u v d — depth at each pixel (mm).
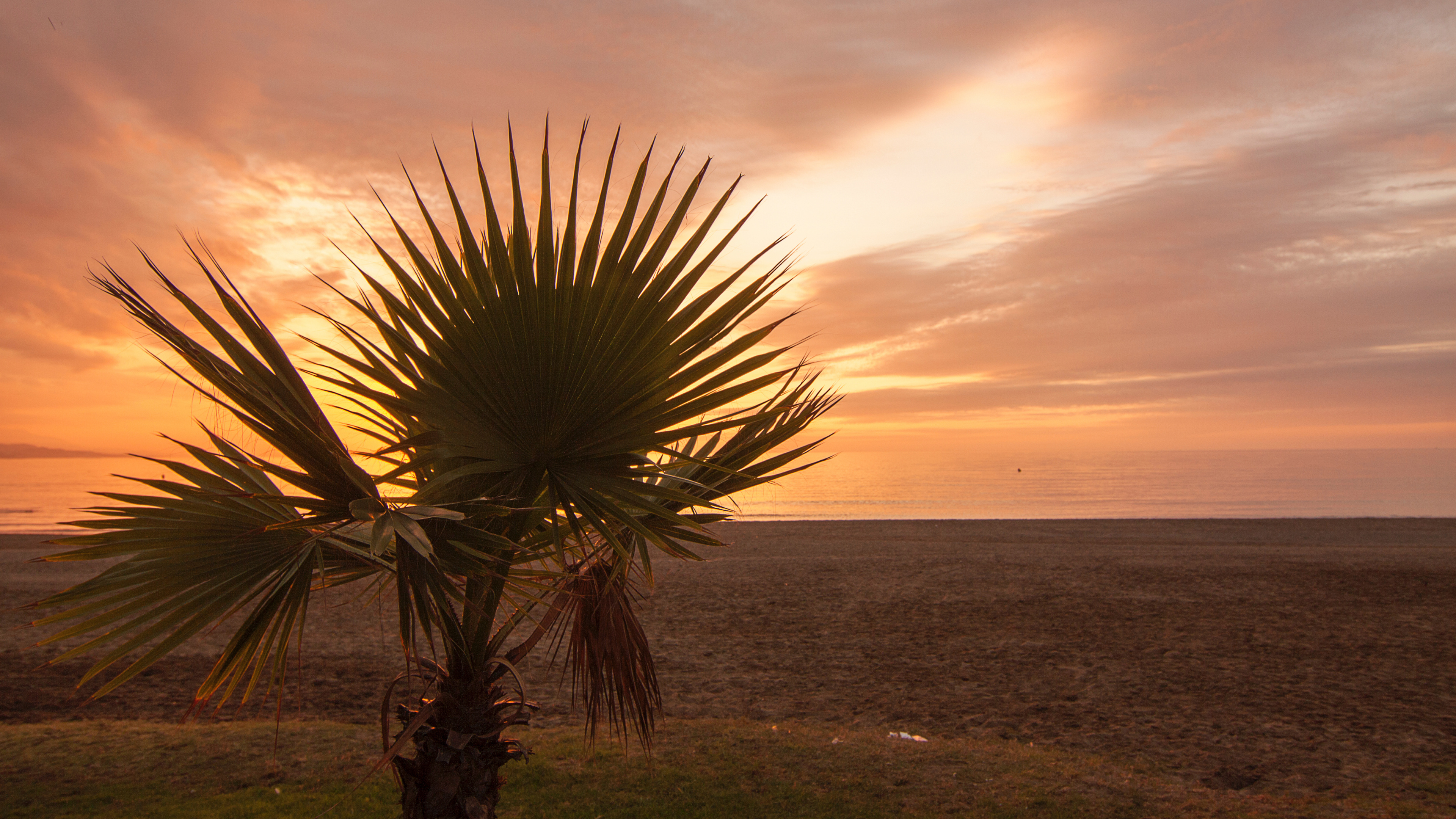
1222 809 4871
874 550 20156
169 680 8320
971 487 80312
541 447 2619
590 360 2439
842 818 4758
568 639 9875
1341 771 5816
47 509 50000
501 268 2287
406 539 2074
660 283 2387
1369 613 11883
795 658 9633
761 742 6148
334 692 7918
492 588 2857
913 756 5832
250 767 5453
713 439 3324
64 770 5363
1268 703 7625
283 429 2406
